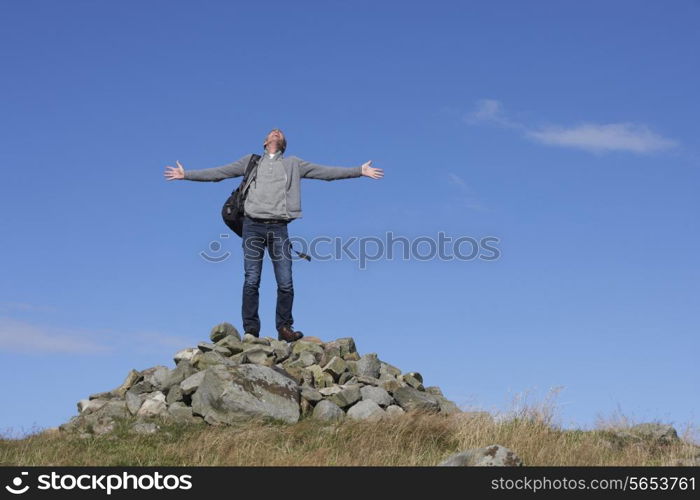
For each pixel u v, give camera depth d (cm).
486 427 1004
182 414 1060
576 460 918
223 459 903
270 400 1055
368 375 1197
